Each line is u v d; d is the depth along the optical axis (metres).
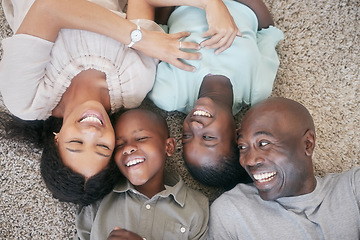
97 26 1.10
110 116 1.30
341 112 1.31
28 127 1.25
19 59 1.05
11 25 1.30
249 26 1.26
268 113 1.07
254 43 1.23
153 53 1.16
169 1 1.22
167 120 1.34
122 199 1.16
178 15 1.27
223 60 1.18
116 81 1.16
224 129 1.12
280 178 1.07
